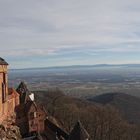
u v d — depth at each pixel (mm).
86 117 194625
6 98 108750
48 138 119000
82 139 96562
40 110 123625
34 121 120688
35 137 102312
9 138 97688
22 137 111312
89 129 187125
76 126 99062
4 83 107312
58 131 122188
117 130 187875
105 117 196750
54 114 194750
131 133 190625
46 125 126500
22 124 118562
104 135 186875
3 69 106438
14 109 119812
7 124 105438
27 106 121375
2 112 104312
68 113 198500
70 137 98375
